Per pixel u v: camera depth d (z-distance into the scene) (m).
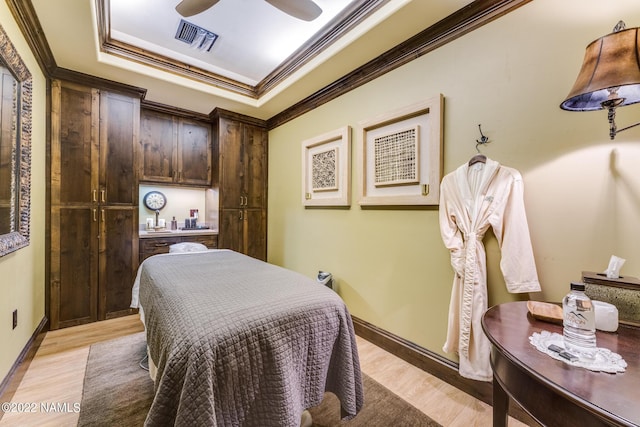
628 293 0.98
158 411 0.83
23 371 1.79
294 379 1.06
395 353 2.17
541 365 0.73
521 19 1.55
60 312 2.50
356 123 2.59
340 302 1.30
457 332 1.71
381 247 2.35
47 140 2.41
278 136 3.81
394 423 1.45
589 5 1.34
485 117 1.70
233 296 1.22
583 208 1.35
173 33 2.35
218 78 3.03
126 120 2.86
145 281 1.75
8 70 1.59
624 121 1.24
